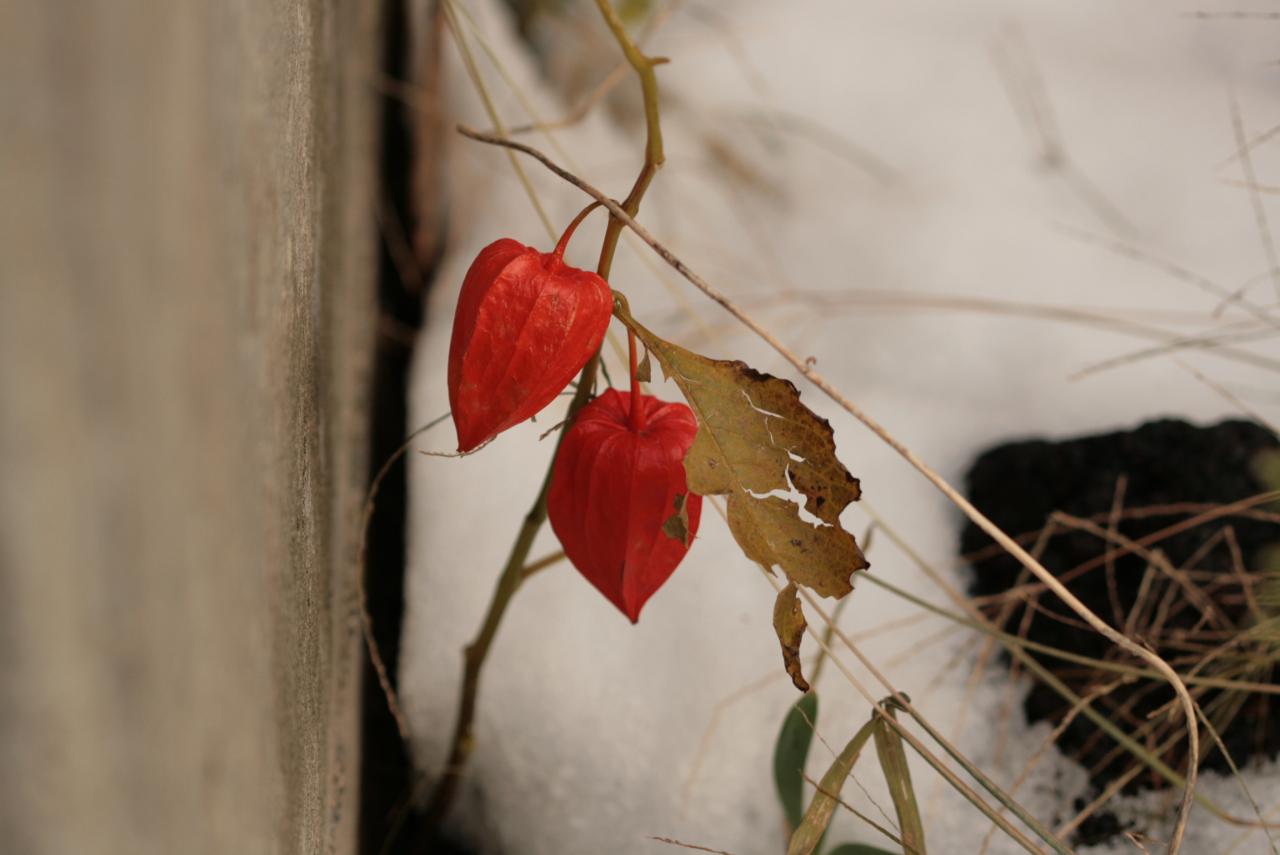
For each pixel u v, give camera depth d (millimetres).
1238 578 750
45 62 421
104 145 436
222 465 486
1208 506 769
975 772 646
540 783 755
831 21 1173
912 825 650
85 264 437
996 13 1181
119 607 466
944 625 779
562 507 608
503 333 579
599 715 760
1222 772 749
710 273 978
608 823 748
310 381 615
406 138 1046
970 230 1003
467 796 764
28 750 466
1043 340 908
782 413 581
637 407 602
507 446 826
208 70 479
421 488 813
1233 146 1060
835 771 651
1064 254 982
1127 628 752
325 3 686
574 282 581
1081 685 758
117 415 455
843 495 584
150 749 473
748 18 1166
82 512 454
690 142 1062
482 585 787
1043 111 1097
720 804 746
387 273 957
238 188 499
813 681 704
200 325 475
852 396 883
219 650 490
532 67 1090
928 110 1100
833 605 784
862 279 982
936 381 893
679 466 599
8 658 455
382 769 777
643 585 607
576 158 1032
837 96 1110
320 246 661
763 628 777
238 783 504
